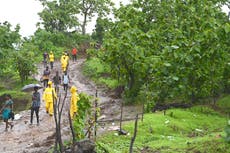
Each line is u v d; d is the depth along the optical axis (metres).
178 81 12.73
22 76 33.75
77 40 58.31
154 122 16.61
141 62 16.22
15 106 27.08
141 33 19.56
